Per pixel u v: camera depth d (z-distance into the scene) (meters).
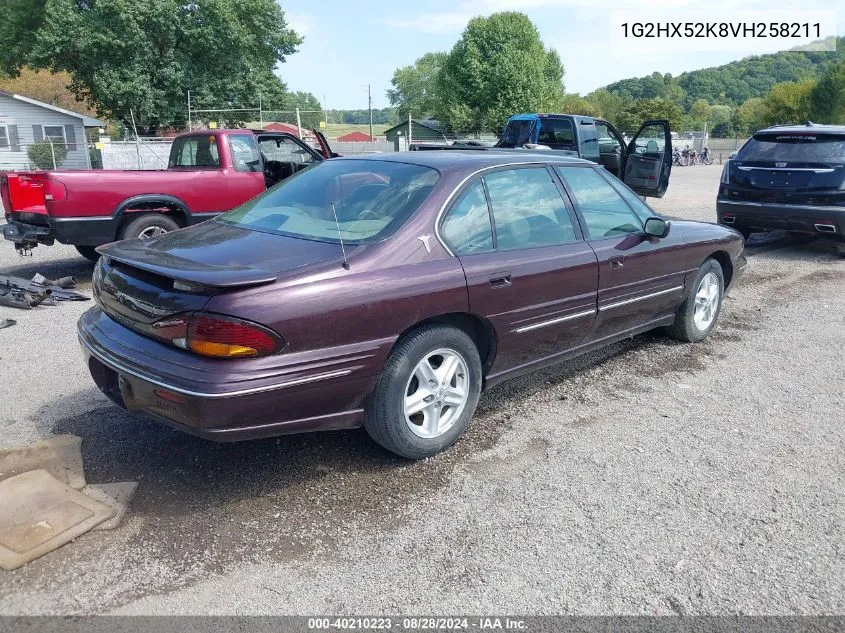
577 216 4.40
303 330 3.01
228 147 8.52
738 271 6.03
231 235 3.67
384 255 3.35
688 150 42.94
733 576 2.77
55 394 4.45
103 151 27.81
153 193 7.88
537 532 3.04
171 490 3.31
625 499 3.32
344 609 2.56
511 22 48.59
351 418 3.33
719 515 3.20
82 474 3.41
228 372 2.87
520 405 4.43
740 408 4.44
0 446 3.71
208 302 2.90
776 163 9.41
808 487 3.46
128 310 3.22
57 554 2.81
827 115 62.38
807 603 2.63
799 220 9.27
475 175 3.87
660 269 4.94
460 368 3.71
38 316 6.38
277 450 3.74
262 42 39.34
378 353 3.25
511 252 3.88
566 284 4.13
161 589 2.64
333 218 3.69
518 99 47.94
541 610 2.57
